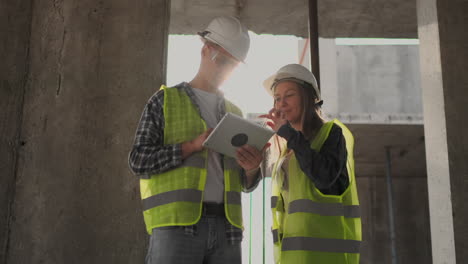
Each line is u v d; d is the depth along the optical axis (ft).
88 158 13.08
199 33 9.39
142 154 8.31
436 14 14.74
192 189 8.15
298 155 8.72
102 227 12.73
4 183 12.40
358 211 9.37
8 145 12.64
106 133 13.28
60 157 12.97
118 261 12.59
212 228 8.13
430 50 14.85
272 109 10.11
